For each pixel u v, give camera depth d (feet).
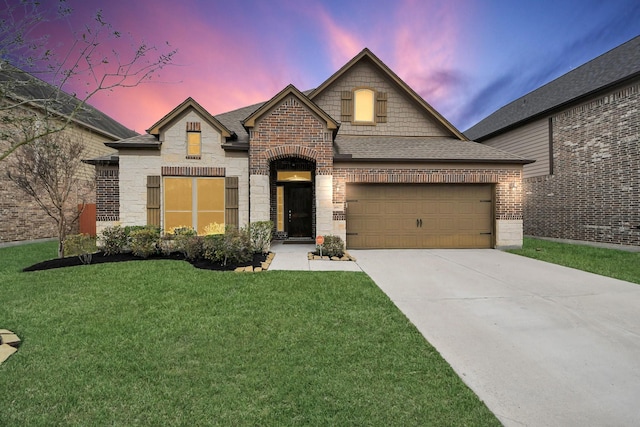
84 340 11.73
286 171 39.93
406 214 34.86
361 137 42.27
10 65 14.21
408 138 42.52
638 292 18.65
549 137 45.70
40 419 7.64
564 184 43.21
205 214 32.65
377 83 42.75
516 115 55.26
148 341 11.73
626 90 35.47
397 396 8.68
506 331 13.16
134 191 31.58
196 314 14.35
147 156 31.81
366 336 12.37
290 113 31.78
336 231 33.30
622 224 35.73
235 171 32.76
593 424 7.75
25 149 27.25
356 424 7.58
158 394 8.65
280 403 8.32
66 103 16.39
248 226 29.37
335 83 42.42
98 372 9.71
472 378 9.71
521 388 9.23
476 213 35.29
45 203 44.60
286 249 32.91
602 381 9.61
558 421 7.85
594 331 13.20
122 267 22.84
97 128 53.21
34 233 43.21
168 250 28.50
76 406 8.14
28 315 14.05
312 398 8.53
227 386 9.00
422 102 42.11
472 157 34.40
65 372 9.66
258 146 31.50
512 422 7.79
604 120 37.86
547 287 19.66
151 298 16.38
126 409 8.04
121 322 13.38
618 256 30.63
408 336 12.42
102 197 31.99
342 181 33.58
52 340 11.69
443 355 11.12
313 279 20.44
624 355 11.21
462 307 16.01
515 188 34.96
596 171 38.75
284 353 10.94
